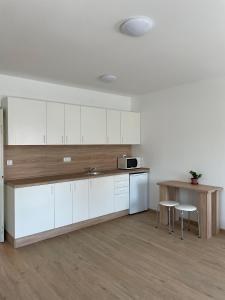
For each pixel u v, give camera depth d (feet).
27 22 6.75
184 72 11.66
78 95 14.74
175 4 5.94
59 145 13.85
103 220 14.10
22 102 11.40
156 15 6.43
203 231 11.73
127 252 10.16
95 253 10.05
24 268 8.82
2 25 6.91
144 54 9.28
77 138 13.48
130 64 10.45
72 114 13.25
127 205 15.33
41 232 11.34
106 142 14.93
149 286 7.73
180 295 7.27
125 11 6.23
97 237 11.77
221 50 8.89
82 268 8.84
